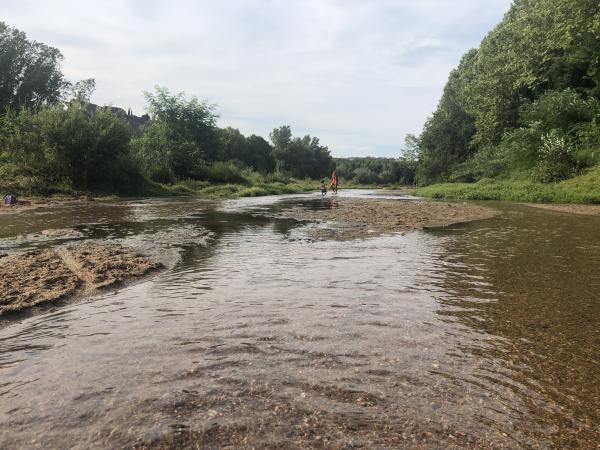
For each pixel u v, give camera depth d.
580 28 25.67
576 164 25.84
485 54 40.09
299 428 2.55
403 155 59.91
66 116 28.53
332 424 2.60
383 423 2.62
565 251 8.25
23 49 52.16
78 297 5.27
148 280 6.11
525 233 10.79
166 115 45.81
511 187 27.09
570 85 33.59
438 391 3.00
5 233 10.34
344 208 19.22
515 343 3.86
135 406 2.78
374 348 3.71
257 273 6.51
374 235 10.61
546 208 18.33
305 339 3.90
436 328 4.20
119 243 9.07
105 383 3.10
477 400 2.90
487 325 4.29
